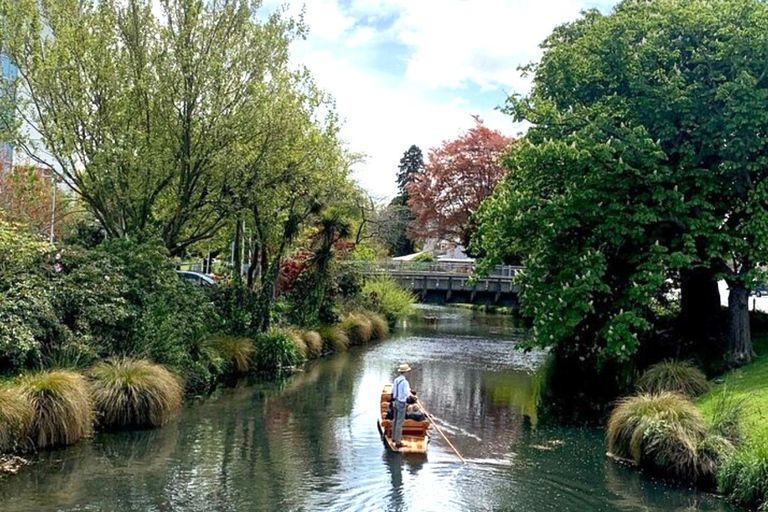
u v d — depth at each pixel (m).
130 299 17.47
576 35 23.05
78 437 13.10
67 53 18.31
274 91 21.06
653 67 18.62
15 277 15.20
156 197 21.33
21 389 12.55
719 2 19.22
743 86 16.94
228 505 10.38
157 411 14.63
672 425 12.20
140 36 19.97
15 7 18.19
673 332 22.23
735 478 10.90
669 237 19.44
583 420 16.78
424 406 18.25
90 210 21.98
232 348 21.28
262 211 22.66
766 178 18.06
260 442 13.96
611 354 17.94
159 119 20.06
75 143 18.95
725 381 16.17
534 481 11.83
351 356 27.06
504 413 17.53
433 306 60.25
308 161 22.25
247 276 28.97
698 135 18.17
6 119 18.11
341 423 15.84
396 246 68.75
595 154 17.67
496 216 21.08
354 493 11.12
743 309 18.77
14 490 10.56
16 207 24.53
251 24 20.88
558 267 19.41
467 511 10.42
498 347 31.22
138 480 11.30
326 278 29.16
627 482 11.81
